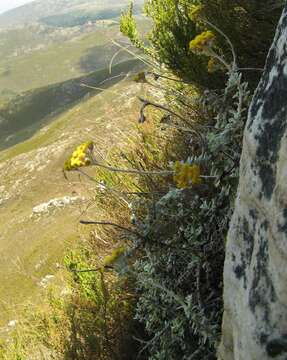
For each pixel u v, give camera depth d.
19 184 64.38
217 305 2.38
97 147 4.73
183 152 3.61
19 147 101.06
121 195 3.36
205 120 3.38
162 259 2.62
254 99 1.64
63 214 37.62
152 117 4.62
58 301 4.18
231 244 1.67
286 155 1.37
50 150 69.38
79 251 4.55
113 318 3.31
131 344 3.07
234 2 3.11
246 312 1.50
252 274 1.50
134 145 4.53
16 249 36.16
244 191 1.60
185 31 3.44
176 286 2.53
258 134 1.54
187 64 3.41
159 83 4.43
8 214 60.88
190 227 2.74
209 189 2.54
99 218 4.55
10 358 4.39
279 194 1.38
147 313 2.83
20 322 4.96
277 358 1.37
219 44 3.25
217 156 2.34
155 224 2.73
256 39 3.11
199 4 3.36
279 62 1.54
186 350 2.38
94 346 3.21
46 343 3.84
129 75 4.47
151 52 4.14
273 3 2.96
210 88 3.41
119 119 4.94
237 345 1.56
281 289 1.35
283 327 1.36
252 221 1.54
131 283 3.27
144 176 3.78
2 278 26.50
